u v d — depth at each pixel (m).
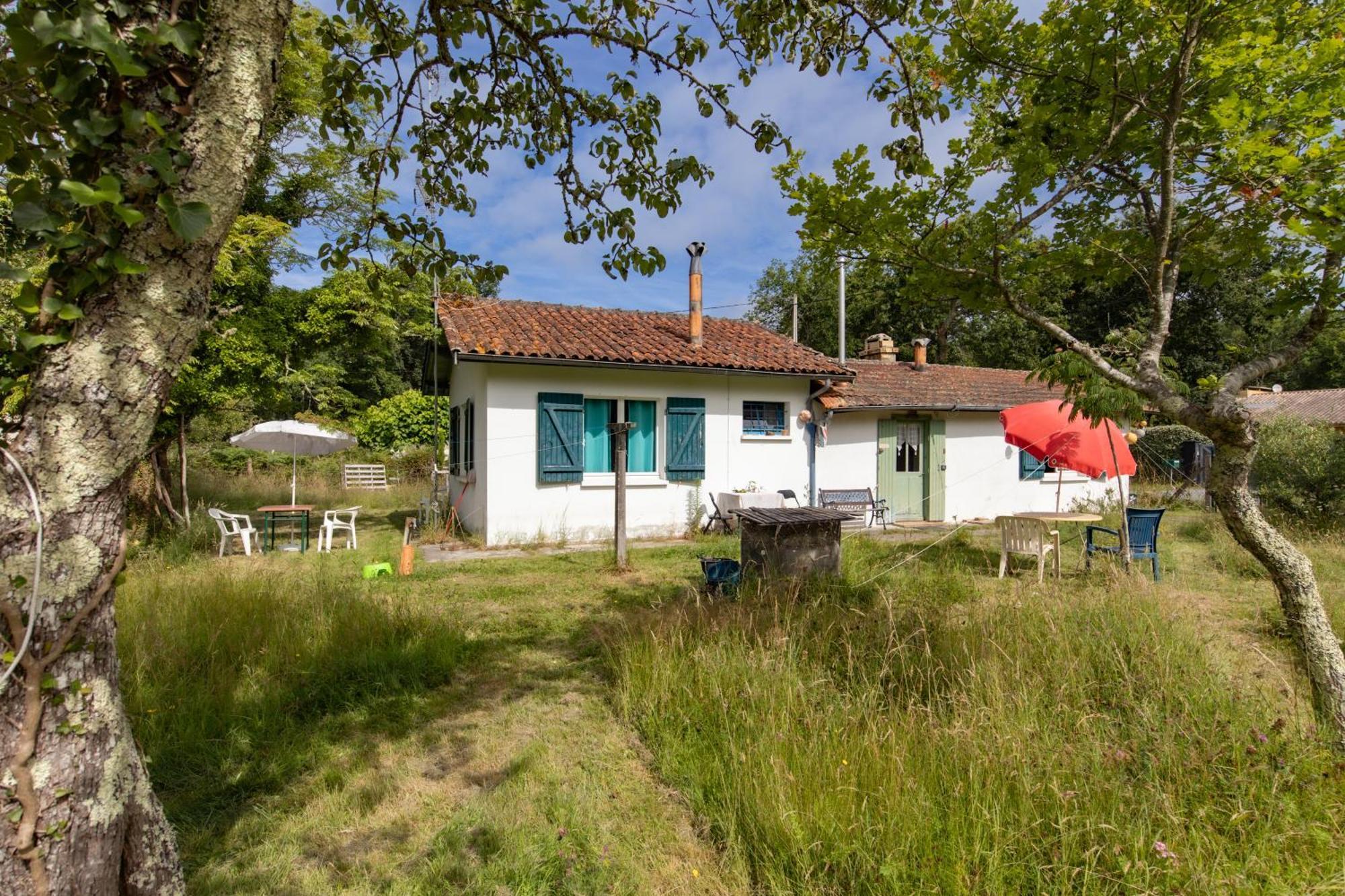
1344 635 5.13
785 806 2.86
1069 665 4.00
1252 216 3.65
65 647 1.53
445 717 4.30
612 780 3.54
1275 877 2.42
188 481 17.95
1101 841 2.59
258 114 1.71
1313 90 3.03
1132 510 8.12
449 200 4.03
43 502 1.50
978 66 3.88
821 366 13.59
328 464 25.47
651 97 3.79
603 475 12.04
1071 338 3.89
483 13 3.34
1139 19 3.45
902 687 3.90
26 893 1.48
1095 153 3.90
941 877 2.48
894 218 3.63
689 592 7.14
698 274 13.13
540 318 12.96
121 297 1.54
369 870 2.83
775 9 3.29
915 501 15.13
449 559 9.85
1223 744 3.10
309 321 12.23
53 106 1.56
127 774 1.70
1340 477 10.66
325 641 5.04
